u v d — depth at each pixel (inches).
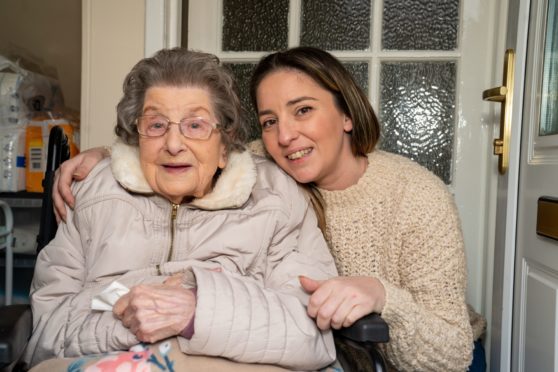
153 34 63.7
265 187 46.4
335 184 48.2
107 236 41.9
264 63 46.4
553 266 45.8
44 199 46.2
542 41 49.9
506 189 56.4
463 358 42.9
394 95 66.7
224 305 33.5
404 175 46.5
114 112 64.8
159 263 42.3
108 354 34.4
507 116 56.0
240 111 44.2
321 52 46.0
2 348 32.1
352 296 35.9
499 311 56.6
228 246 42.5
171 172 40.6
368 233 46.9
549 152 48.1
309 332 35.4
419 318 40.0
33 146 72.8
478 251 66.4
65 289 41.6
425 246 44.2
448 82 66.2
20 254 73.7
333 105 45.2
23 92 73.5
